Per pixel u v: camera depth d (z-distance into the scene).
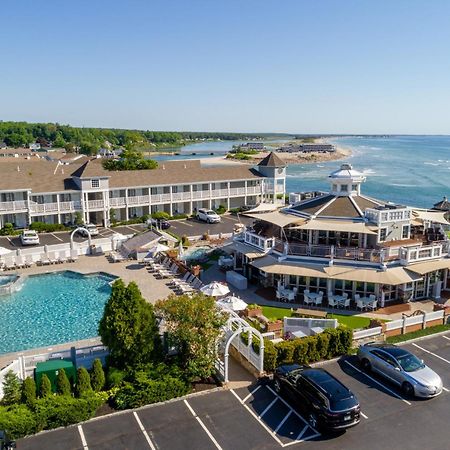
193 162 81.31
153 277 43.44
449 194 118.19
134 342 23.56
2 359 27.48
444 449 19.09
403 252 35.88
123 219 71.81
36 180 65.44
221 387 23.78
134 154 111.00
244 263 41.84
